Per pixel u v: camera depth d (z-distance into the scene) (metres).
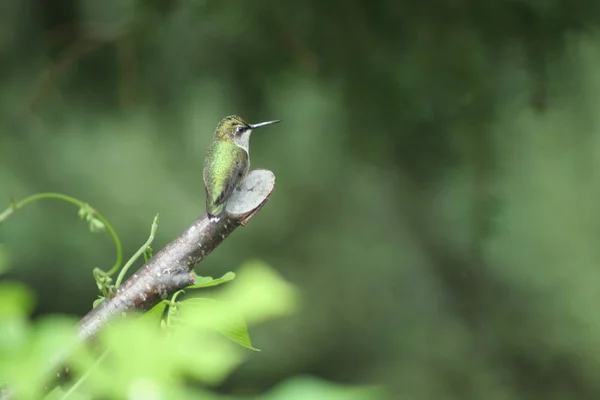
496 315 20.34
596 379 19.77
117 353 1.61
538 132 12.46
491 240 9.05
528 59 8.95
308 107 11.00
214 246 4.18
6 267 2.03
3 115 10.23
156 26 9.29
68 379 2.31
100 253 17.25
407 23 8.89
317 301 20.53
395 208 19.14
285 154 12.04
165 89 9.68
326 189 19.70
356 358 20.52
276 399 1.51
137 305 3.64
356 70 9.02
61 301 17.16
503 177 9.16
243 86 9.66
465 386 19.86
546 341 19.92
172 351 1.61
